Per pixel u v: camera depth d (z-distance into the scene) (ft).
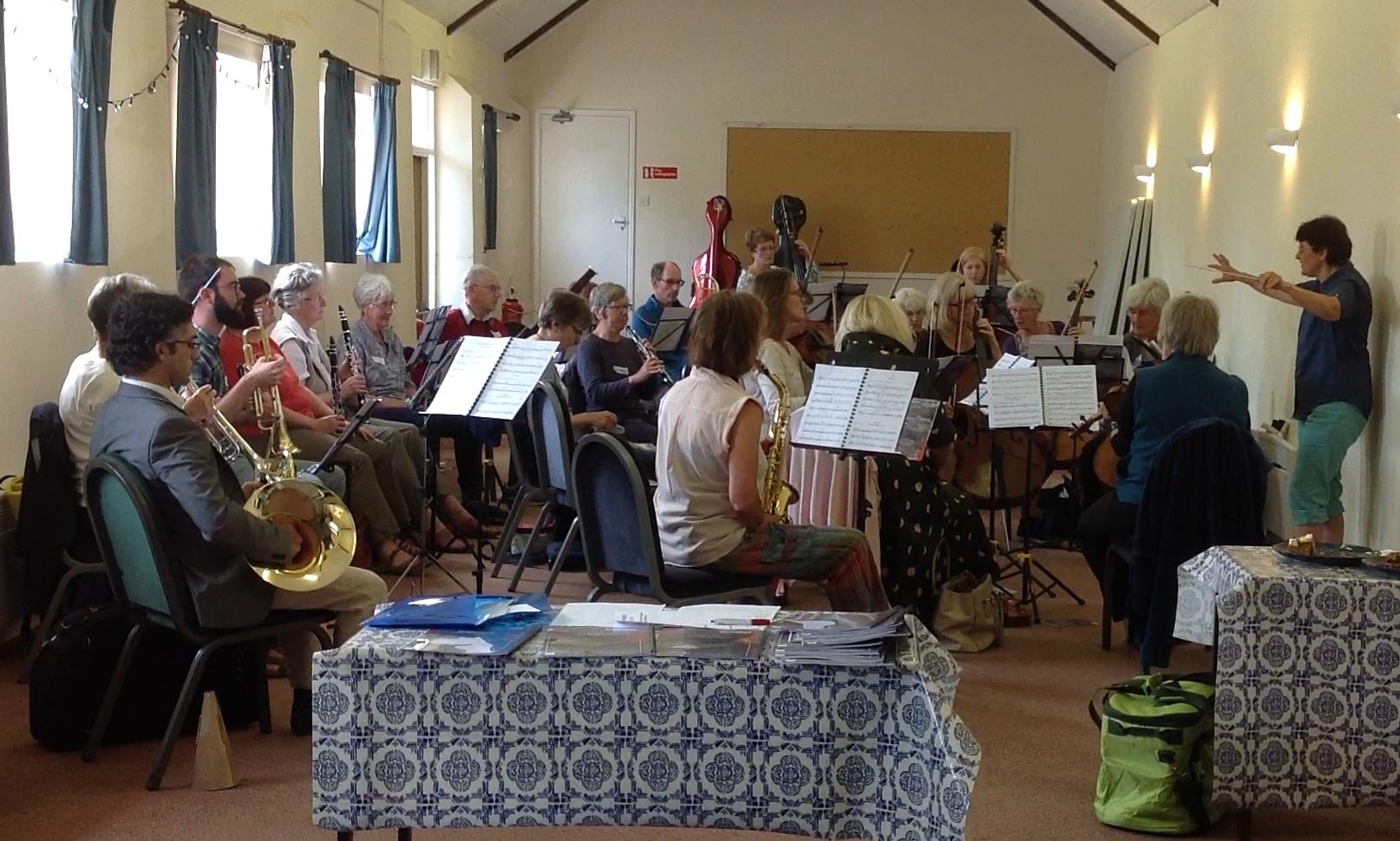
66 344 16.39
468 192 35.06
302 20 23.82
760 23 39.63
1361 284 17.29
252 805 10.33
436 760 7.67
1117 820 10.23
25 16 15.81
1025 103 39.45
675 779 7.66
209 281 15.37
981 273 25.70
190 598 10.64
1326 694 9.58
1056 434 19.27
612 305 19.65
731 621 8.28
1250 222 24.50
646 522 11.39
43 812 10.16
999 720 12.67
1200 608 10.97
